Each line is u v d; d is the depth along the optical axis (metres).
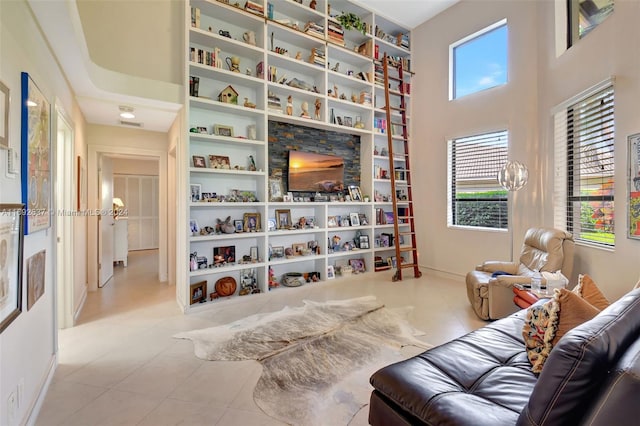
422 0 4.79
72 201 3.06
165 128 4.38
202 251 3.91
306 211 4.81
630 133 2.41
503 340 1.79
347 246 5.00
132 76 3.17
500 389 1.32
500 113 4.33
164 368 2.27
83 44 2.41
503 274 3.29
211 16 3.82
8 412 1.47
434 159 5.21
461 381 1.41
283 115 4.20
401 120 5.63
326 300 3.86
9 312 1.46
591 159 3.03
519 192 4.14
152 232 7.93
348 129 4.86
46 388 2.00
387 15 5.16
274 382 2.10
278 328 2.98
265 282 4.05
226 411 1.81
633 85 2.39
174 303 3.75
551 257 2.95
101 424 1.71
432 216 5.24
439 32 5.11
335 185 4.96
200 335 2.83
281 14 4.45
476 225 4.69
